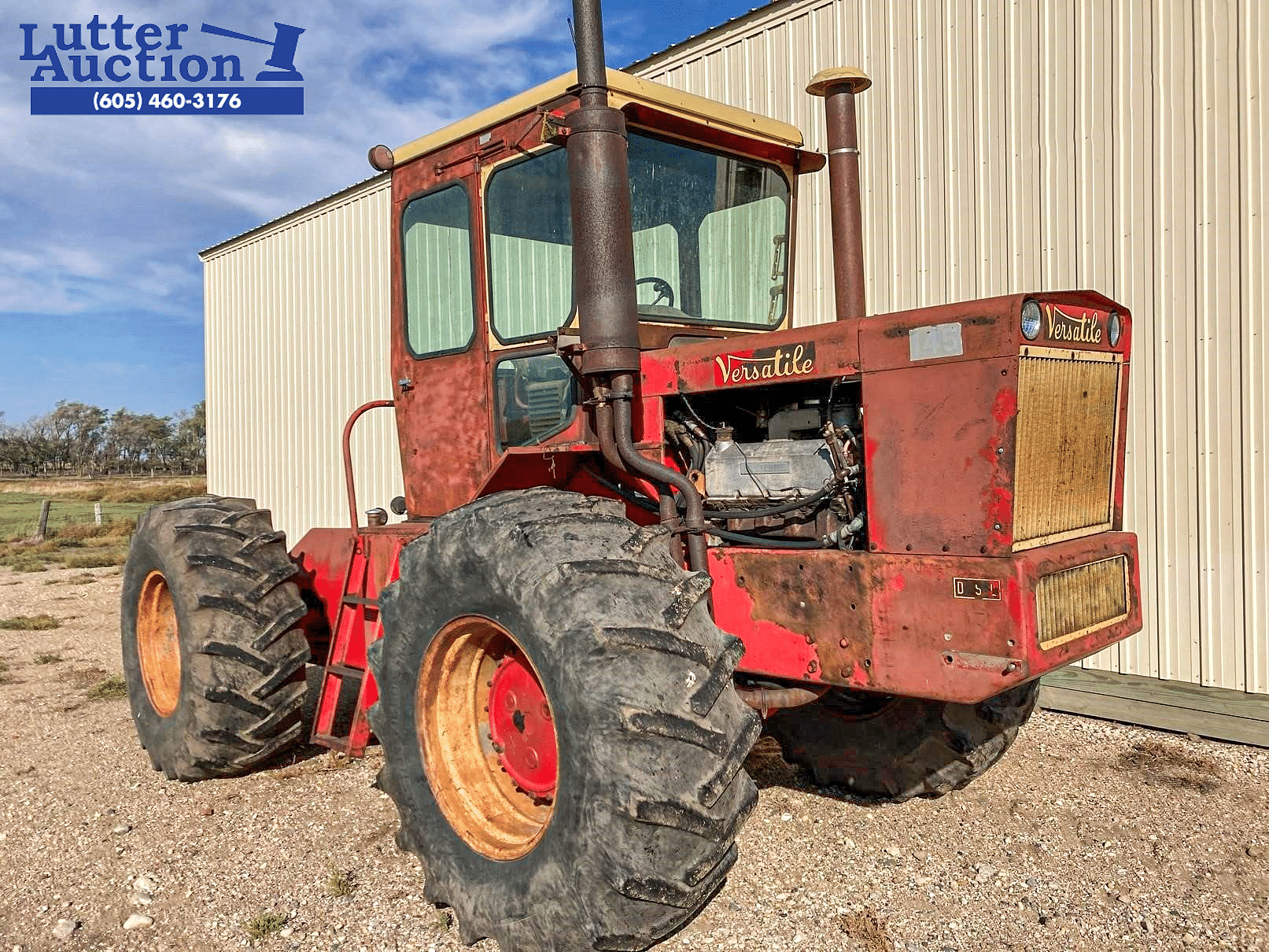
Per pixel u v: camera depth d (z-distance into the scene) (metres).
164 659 4.66
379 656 3.09
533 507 2.80
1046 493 2.73
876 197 6.16
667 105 3.42
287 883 3.33
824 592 2.82
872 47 6.10
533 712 2.84
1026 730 5.12
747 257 3.98
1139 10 5.03
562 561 2.55
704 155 3.78
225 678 4.09
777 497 3.09
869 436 2.80
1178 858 3.50
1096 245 5.25
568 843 2.39
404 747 3.03
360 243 10.42
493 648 2.96
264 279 11.91
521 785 2.90
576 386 3.30
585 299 2.93
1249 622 4.80
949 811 3.92
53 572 13.64
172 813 4.01
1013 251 5.56
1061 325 2.75
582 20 2.89
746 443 3.27
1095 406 2.95
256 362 12.16
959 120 5.75
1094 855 3.52
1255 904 3.16
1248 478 4.78
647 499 3.34
